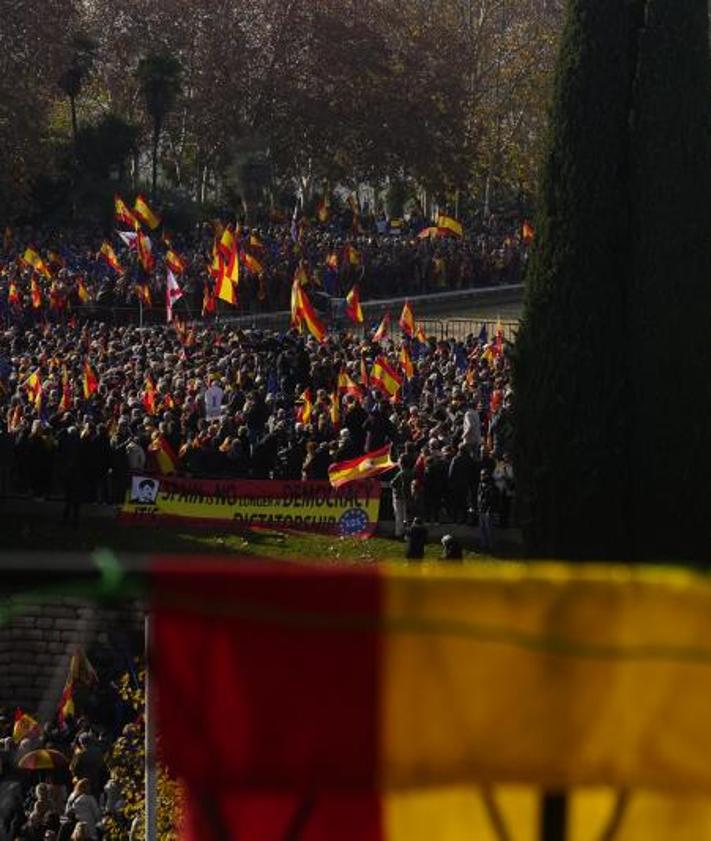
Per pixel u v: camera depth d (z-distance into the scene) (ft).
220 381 284.82
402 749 29.78
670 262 169.17
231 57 650.43
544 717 29.55
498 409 263.70
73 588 27.55
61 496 255.09
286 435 252.01
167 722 29.68
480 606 28.89
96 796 138.92
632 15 170.81
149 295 411.75
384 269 531.09
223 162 653.71
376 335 349.20
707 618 28.81
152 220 439.22
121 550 236.02
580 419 169.58
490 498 234.79
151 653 29.12
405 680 29.63
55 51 589.73
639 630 28.91
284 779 29.81
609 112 170.40
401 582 29.01
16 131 563.89
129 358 317.63
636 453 169.68
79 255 504.02
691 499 169.07
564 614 28.96
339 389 275.80
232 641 29.30
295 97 649.61
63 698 154.30
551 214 171.94
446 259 545.44
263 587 28.96
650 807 31.19
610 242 170.30
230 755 29.73
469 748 29.73
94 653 161.89
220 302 452.76
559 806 31.27
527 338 172.96
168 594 28.76
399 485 240.53
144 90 604.08
